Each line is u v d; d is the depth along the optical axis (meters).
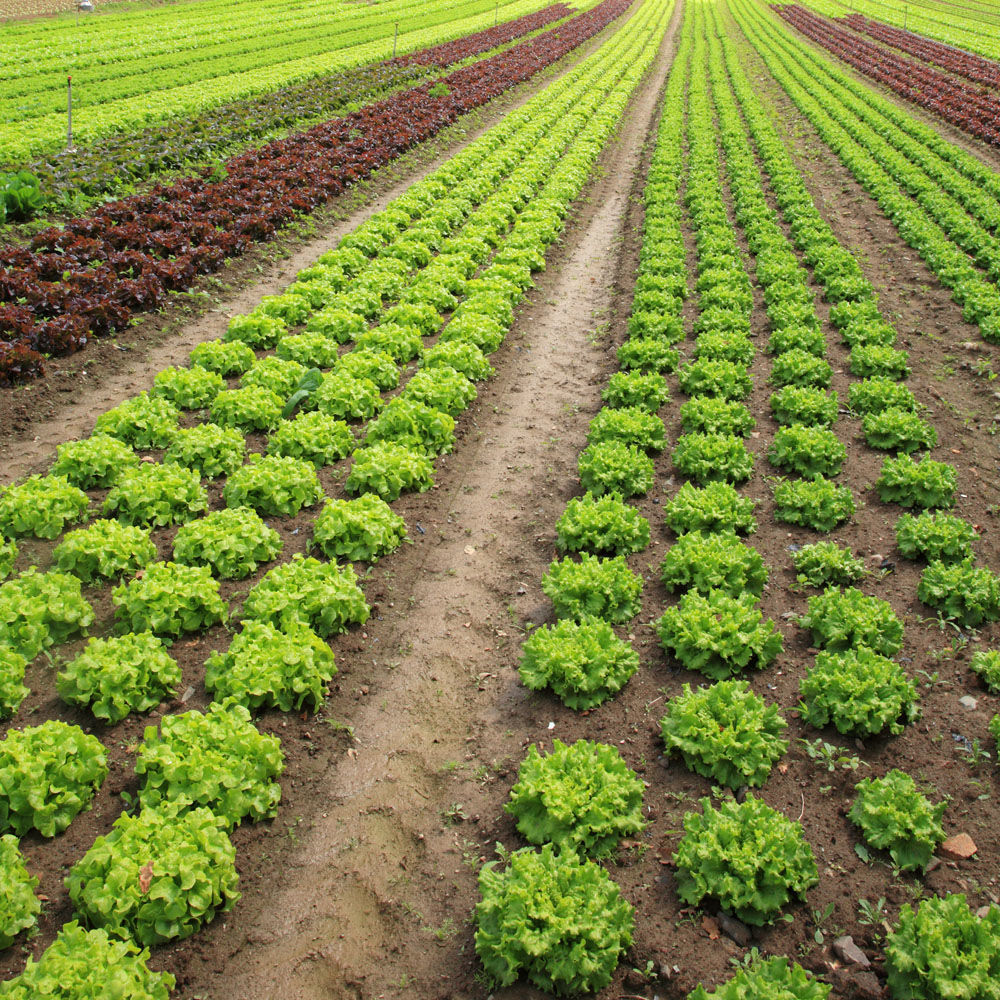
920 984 6.23
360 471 12.57
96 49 50.38
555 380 16.97
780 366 16.23
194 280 20.06
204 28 59.38
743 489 13.05
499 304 19.03
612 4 89.56
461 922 7.07
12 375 15.24
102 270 18.62
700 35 72.56
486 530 12.27
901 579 10.87
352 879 7.44
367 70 46.19
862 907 6.96
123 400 15.23
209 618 10.09
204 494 12.13
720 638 9.38
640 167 33.19
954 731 8.60
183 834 7.11
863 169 28.94
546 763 7.80
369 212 26.38
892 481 12.37
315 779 8.37
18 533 11.40
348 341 18.14
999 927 6.32
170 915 6.76
